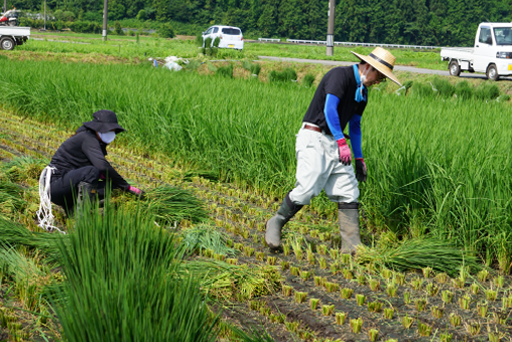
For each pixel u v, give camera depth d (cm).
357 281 370
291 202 402
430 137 555
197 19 11200
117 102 845
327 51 3108
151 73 1390
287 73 1712
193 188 593
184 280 273
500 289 369
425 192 451
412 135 546
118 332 224
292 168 575
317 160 390
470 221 423
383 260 392
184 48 3350
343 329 305
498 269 411
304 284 366
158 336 221
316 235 468
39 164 609
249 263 392
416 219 461
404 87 1452
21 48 2744
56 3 11362
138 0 11338
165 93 907
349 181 405
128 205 441
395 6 10781
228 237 456
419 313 328
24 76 1151
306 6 10719
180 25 10938
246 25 11219
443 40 11069
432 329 308
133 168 683
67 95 940
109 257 275
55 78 1100
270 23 10906
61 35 6356
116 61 2430
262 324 301
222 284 338
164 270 271
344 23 10819
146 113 769
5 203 477
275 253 423
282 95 1020
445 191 442
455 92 1275
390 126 618
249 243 445
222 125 659
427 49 6425
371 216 500
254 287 342
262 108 766
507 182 413
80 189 436
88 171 437
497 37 1688
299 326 307
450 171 451
